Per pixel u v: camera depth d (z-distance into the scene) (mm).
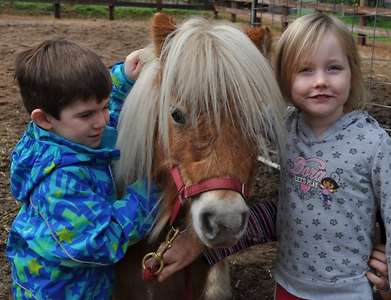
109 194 2031
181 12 16375
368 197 1998
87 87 1860
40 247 1854
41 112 1906
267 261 3430
